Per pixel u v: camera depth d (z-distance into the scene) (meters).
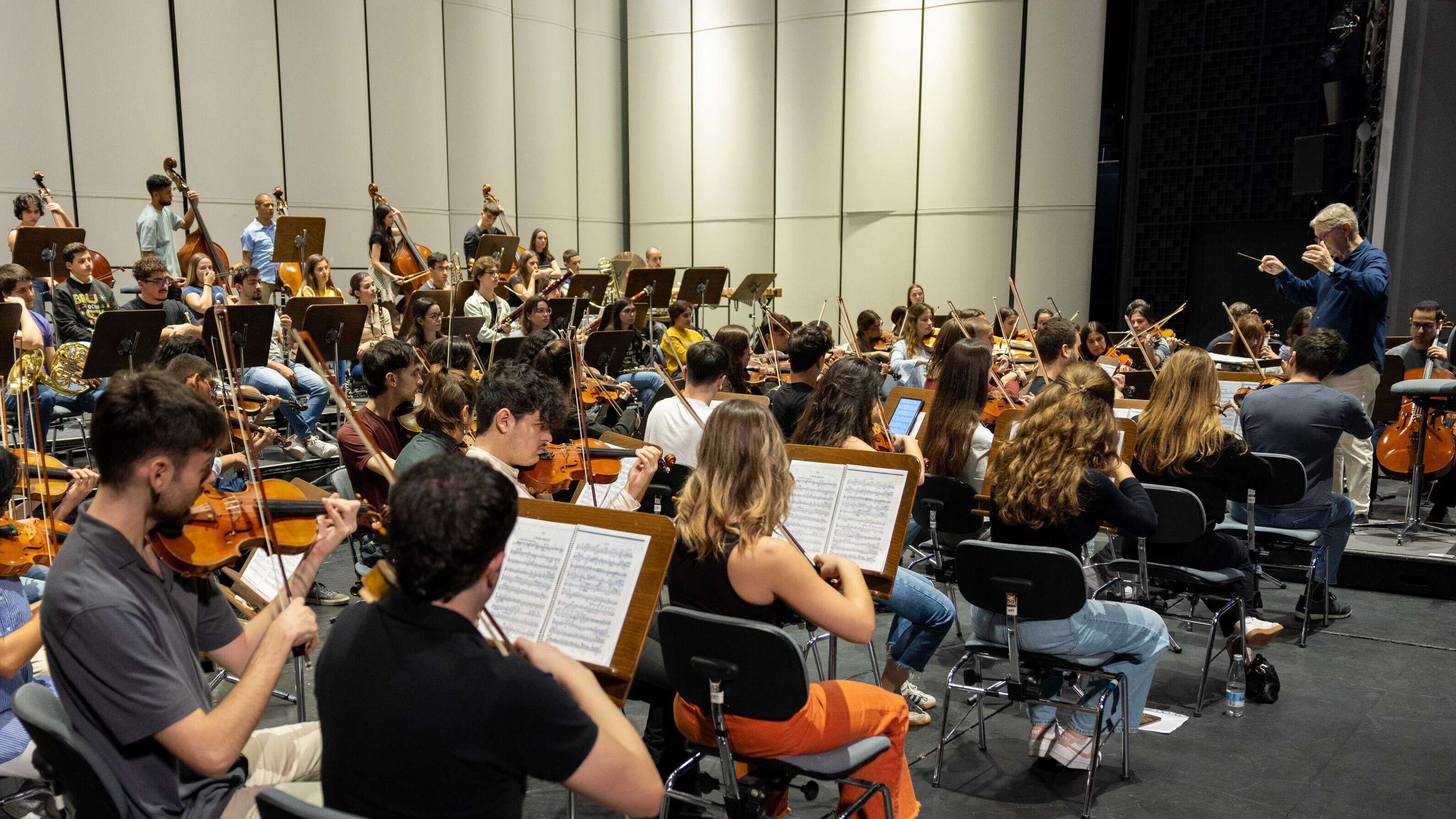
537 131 11.67
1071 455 2.84
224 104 8.77
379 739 1.35
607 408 6.73
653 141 12.64
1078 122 10.70
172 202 8.45
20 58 7.54
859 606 2.19
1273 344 8.59
